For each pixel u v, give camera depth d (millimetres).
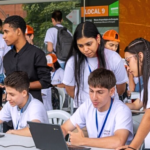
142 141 2602
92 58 3395
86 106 2979
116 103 2871
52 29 6758
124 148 2553
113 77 2781
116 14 7270
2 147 2668
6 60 3879
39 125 2570
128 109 2865
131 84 5453
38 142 2621
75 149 2535
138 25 7270
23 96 3141
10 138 2947
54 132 2494
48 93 5043
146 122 2580
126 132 2746
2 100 4590
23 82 3115
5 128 3656
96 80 2729
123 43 7297
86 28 3213
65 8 7250
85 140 2705
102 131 2846
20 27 3742
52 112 3709
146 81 2475
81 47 3273
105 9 7281
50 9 7273
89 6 7293
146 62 2461
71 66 3457
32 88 3721
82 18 7301
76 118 3016
